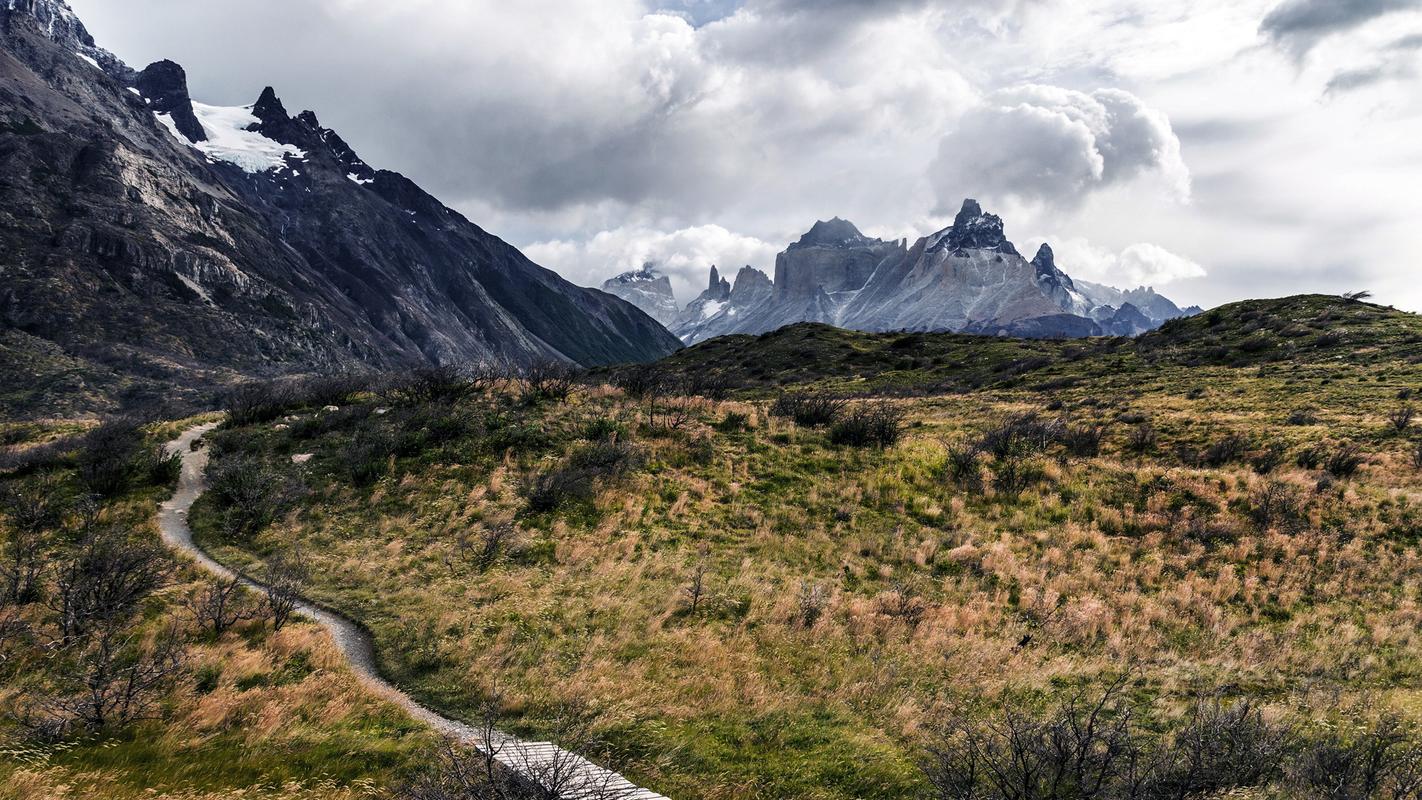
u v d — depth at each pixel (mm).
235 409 44406
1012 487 29641
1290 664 16547
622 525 26469
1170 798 9414
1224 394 51250
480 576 22453
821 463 32594
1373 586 20891
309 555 25016
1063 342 108750
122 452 34812
